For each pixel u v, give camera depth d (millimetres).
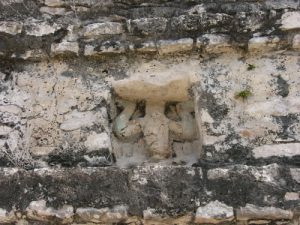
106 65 3838
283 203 3311
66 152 3641
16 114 3740
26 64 3859
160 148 3779
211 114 3680
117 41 3789
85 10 3986
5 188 3377
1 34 3789
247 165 3482
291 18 3748
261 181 3369
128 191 3346
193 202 3311
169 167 3398
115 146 3801
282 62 3789
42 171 3400
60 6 3998
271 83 3742
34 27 3812
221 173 3385
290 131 3623
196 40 3746
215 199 3320
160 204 3311
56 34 3814
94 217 3305
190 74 3773
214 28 3760
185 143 3848
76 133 3682
